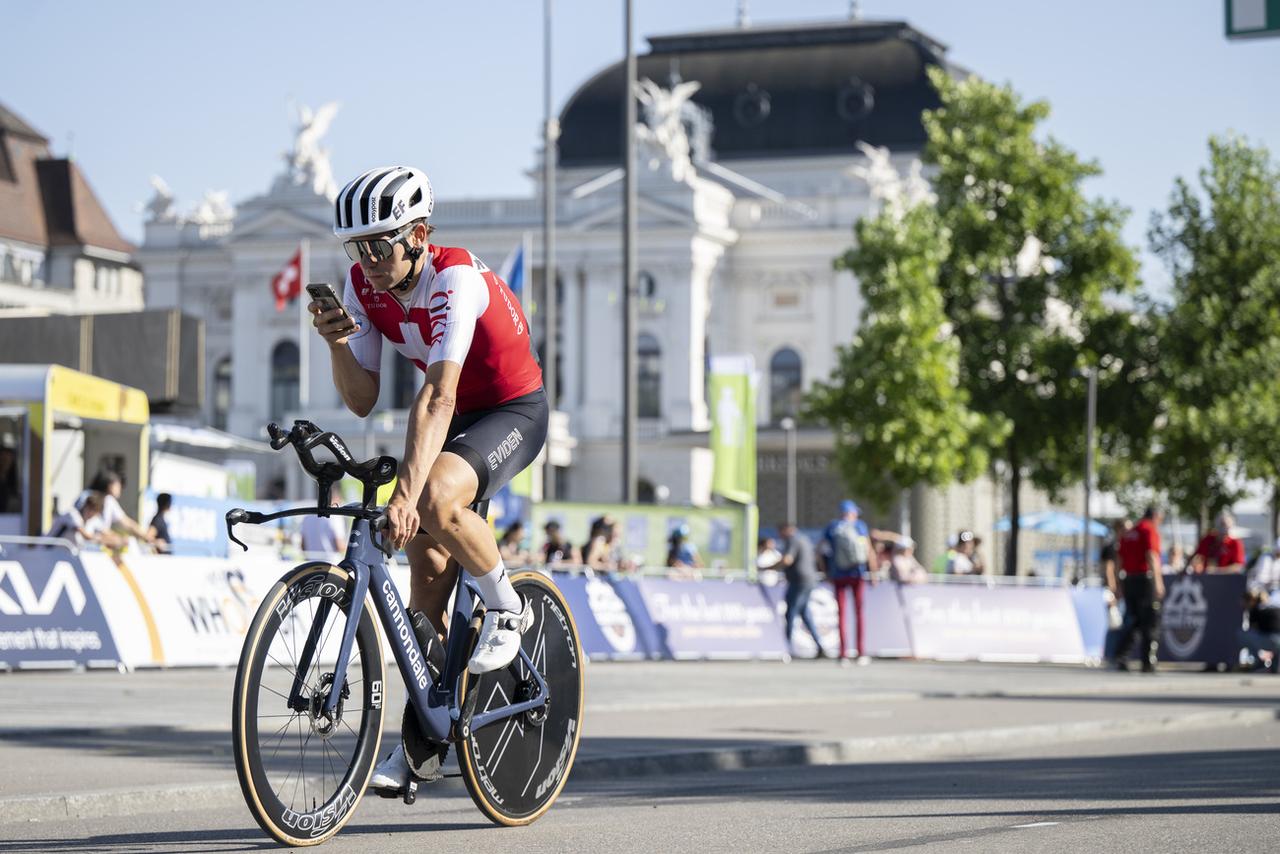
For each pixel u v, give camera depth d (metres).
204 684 17.88
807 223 89.62
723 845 7.29
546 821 8.06
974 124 56.25
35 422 23.95
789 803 9.15
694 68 100.12
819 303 89.75
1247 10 17.62
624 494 33.81
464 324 6.52
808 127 98.00
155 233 98.56
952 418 55.47
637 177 88.31
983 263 55.97
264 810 6.33
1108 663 30.23
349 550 6.61
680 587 27.66
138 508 27.30
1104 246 55.50
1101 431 56.12
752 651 28.44
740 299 90.81
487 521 6.88
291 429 6.32
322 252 92.38
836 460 58.44
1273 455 52.91
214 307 97.44
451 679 6.95
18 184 104.75
